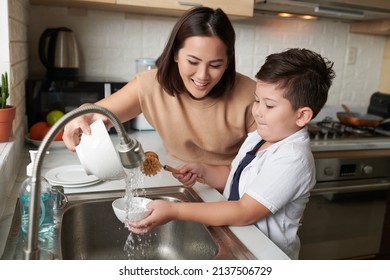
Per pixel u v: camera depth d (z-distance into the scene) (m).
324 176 1.84
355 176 1.90
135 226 0.77
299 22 2.28
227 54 1.00
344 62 2.46
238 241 0.78
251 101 1.19
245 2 1.70
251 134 1.10
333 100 2.49
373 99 2.41
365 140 1.97
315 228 1.88
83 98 1.66
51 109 1.60
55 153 1.38
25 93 1.57
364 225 1.98
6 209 0.91
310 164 0.88
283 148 0.89
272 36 2.24
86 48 1.90
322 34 2.36
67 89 1.62
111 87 1.69
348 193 1.90
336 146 1.85
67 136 0.84
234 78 1.15
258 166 0.94
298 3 1.83
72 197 0.96
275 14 2.16
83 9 1.85
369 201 1.96
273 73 0.87
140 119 1.83
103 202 0.96
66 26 1.85
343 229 1.94
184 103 1.19
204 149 1.28
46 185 0.83
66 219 0.88
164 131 1.26
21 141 1.38
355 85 2.52
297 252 0.97
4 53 1.18
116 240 0.99
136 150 0.65
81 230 0.94
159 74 1.13
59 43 1.69
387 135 2.12
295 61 0.88
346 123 2.21
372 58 2.52
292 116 0.89
